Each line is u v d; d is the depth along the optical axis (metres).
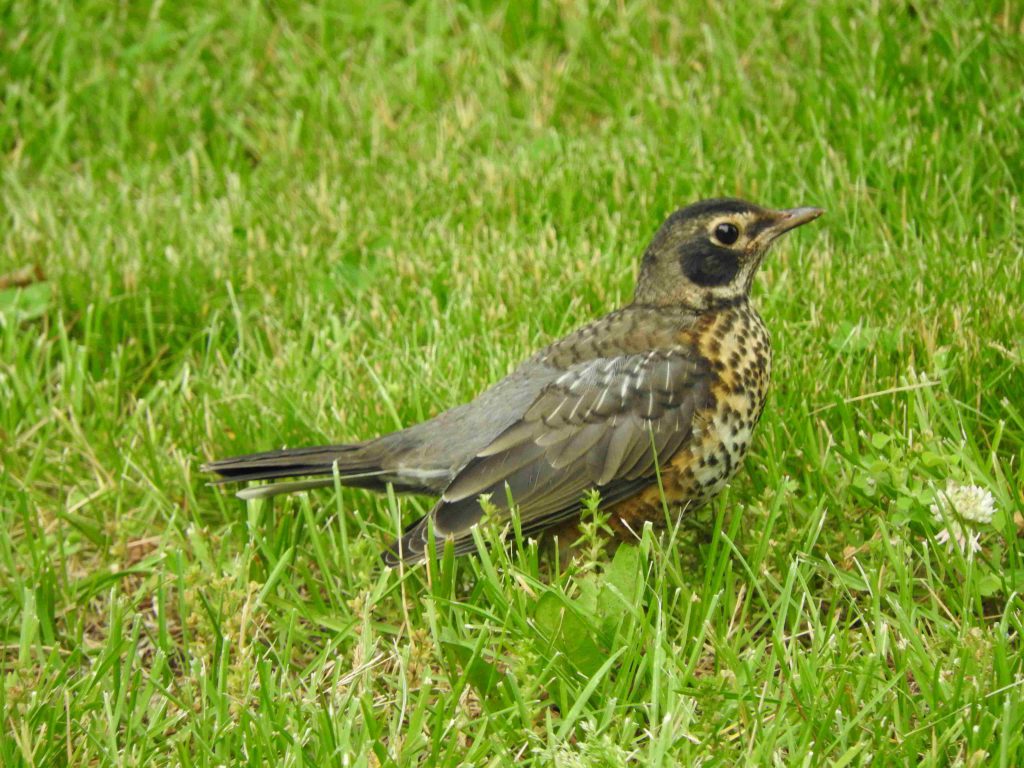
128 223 13.30
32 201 13.56
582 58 15.09
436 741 7.20
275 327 11.94
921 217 12.06
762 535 8.44
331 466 9.30
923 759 7.09
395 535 9.13
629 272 11.70
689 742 7.14
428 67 15.12
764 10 14.45
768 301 11.05
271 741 7.40
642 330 9.10
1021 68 13.31
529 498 8.68
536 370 9.18
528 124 14.44
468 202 13.42
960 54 13.38
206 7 16.11
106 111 15.21
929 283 11.02
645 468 8.70
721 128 13.45
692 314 9.16
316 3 16.16
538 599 7.93
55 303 12.20
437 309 11.81
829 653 7.70
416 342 11.34
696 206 9.30
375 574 9.12
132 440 10.74
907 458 8.90
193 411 10.80
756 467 9.43
